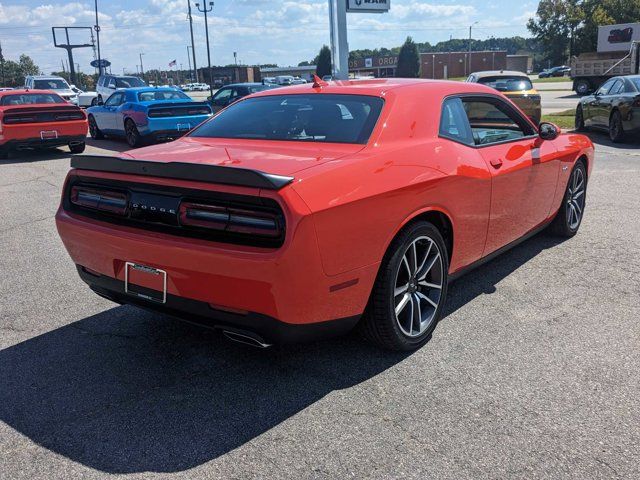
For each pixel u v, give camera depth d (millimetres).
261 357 3299
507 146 4109
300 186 2557
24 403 2865
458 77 97500
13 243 5941
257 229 2549
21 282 4699
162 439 2555
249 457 2418
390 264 3000
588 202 6922
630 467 2299
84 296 4359
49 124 12789
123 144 15445
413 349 3314
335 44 17062
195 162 2961
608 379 2957
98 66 46188
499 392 2859
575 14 80500
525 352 3268
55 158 13148
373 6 17312
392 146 3180
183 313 2906
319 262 2592
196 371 3158
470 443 2467
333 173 2725
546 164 4523
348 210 2684
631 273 4496
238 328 2738
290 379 3043
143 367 3217
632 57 26094
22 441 2559
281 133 3459
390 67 102375
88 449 2496
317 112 3516
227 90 16797
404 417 2668
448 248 3572
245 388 2963
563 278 4426
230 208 2619
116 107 14922
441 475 2273
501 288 4254
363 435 2543
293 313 2623
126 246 2900
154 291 2922
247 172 2514
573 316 3738
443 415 2678
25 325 3822
